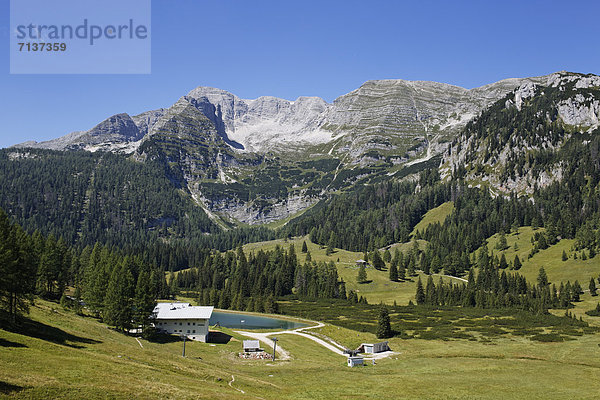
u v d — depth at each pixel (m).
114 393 50.25
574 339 127.00
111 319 112.94
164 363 76.88
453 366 100.12
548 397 73.62
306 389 76.25
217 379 72.19
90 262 162.00
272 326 161.38
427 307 199.75
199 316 125.19
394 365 103.31
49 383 48.97
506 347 121.69
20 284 83.44
